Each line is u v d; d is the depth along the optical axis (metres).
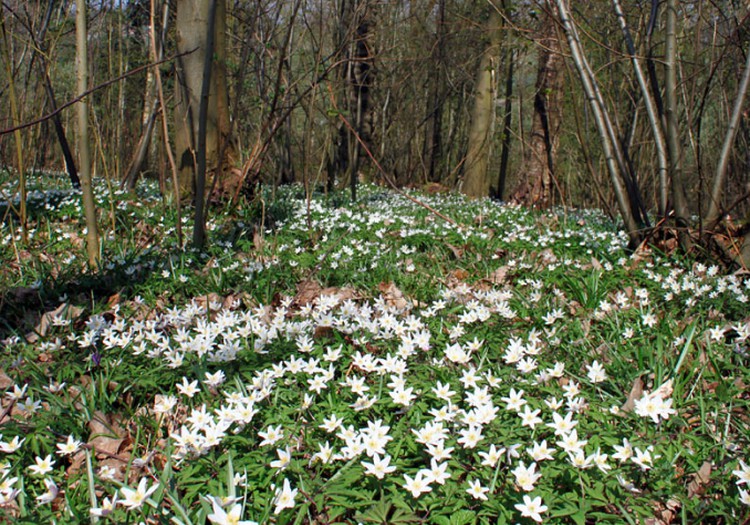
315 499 2.23
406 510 2.17
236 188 8.16
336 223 7.58
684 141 8.72
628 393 3.11
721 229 6.20
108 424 2.92
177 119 7.93
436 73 20.50
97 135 6.51
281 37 10.75
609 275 5.39
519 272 5.52
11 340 3.72
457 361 3.13
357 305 4.66
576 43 6.78
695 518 2.32
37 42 7.31
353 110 14.16
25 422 2.84
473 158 15.75
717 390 3.04
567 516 2.24
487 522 2.13
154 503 2.13
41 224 7.08
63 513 2.23
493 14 14.46
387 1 11.20
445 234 6.81
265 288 4.88
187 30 7.68
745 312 4.46
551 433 2.68
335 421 2.60
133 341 3.64
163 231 7.00
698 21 6.24
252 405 2.72
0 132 3.56
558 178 15.24
